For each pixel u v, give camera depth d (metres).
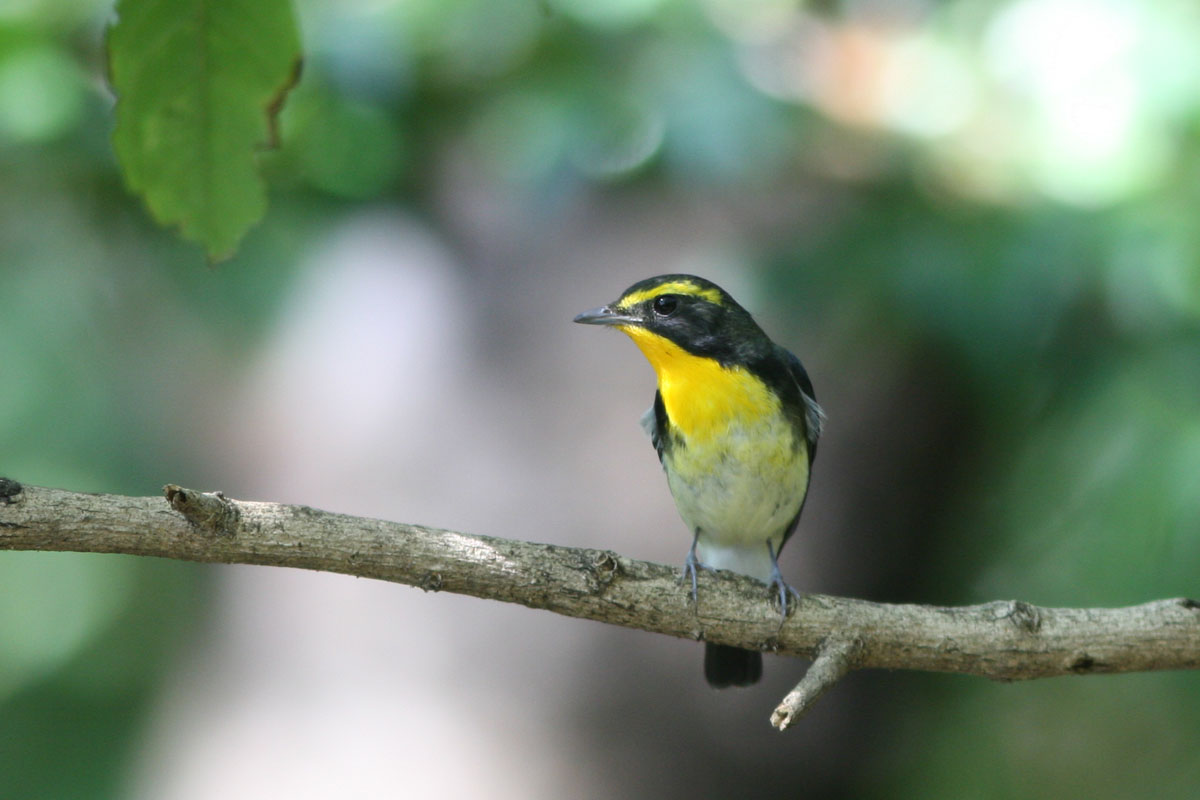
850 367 11.47
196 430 12.81
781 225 10.79
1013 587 12.30
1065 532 11.92
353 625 11.30
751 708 11.18
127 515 5.46
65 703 14.87
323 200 11.87
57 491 5.41
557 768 10.76
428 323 12.06
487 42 10.91
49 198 11.48
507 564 6.07
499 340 11.78
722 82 10.10
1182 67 9.64
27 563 15.20
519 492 11.32
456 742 10.77
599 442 11.35
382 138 11.42
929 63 10.91
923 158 10.63
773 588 6.60
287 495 11.98
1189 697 13.41
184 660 12.62
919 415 11.63
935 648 6.58
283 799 10.72
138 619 15.20
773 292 10.35
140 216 11.62
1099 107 9.86
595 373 11.52
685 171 10.02
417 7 10.59
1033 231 9.84
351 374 12.07
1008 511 12.41
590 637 11.06
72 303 12.55
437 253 12.27
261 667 11.49
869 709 11.97
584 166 10.20
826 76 10.88
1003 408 11.41
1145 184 9.68
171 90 4.49
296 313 11.61
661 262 11.27
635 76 10.35
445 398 11.74
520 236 11.84
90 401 12.70
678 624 6.50
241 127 4.57
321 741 10.90
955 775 13.49
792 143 10.41
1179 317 9.80
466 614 11.16
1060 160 9.87
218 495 5.56
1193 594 10.62
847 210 10.72
